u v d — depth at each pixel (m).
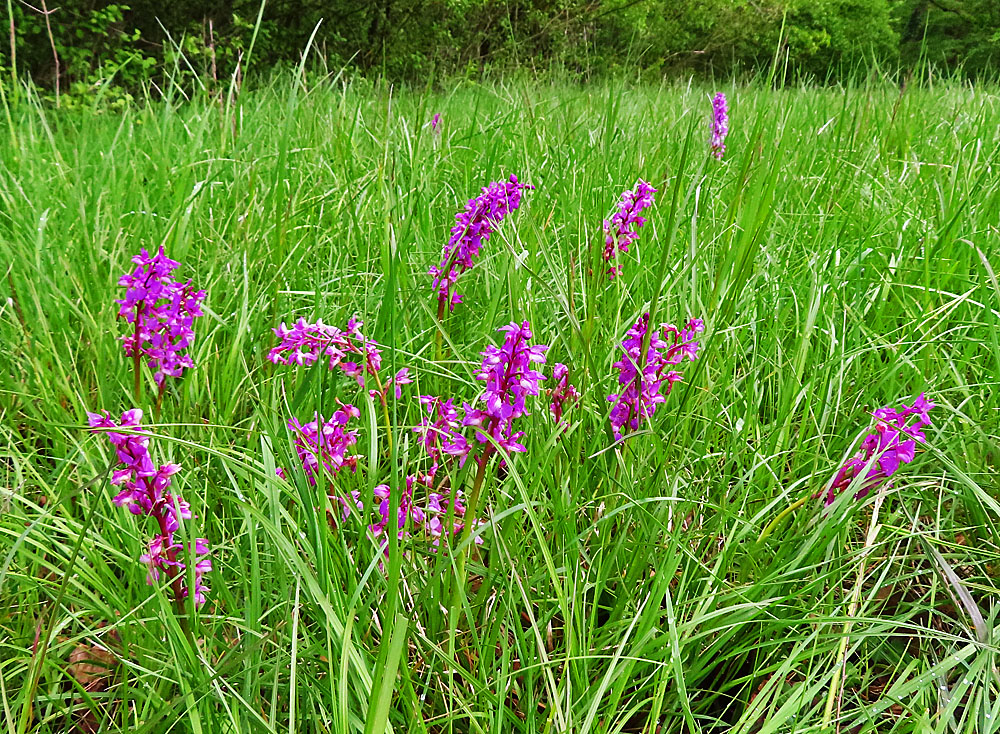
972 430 0.70
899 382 0.81
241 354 0.73
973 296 0.88
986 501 0.58
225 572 0.60
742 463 0.71
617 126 1.40
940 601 0.64
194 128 1.33
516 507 0.51
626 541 0.62
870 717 0.52
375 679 0.42
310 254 0.97
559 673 0.56
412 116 1.38
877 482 0.59
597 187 1.12
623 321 0.79
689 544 0.62
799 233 1.04
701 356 0.66
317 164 1.20
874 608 0.59
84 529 0.47
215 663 0.53
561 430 0.60
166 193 1.06
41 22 3.00
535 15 3.94
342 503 0.57
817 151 1.38
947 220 0.99
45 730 0.51
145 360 0.67
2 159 1.10
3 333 0.80
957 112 1.57
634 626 0.56
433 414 0.70
